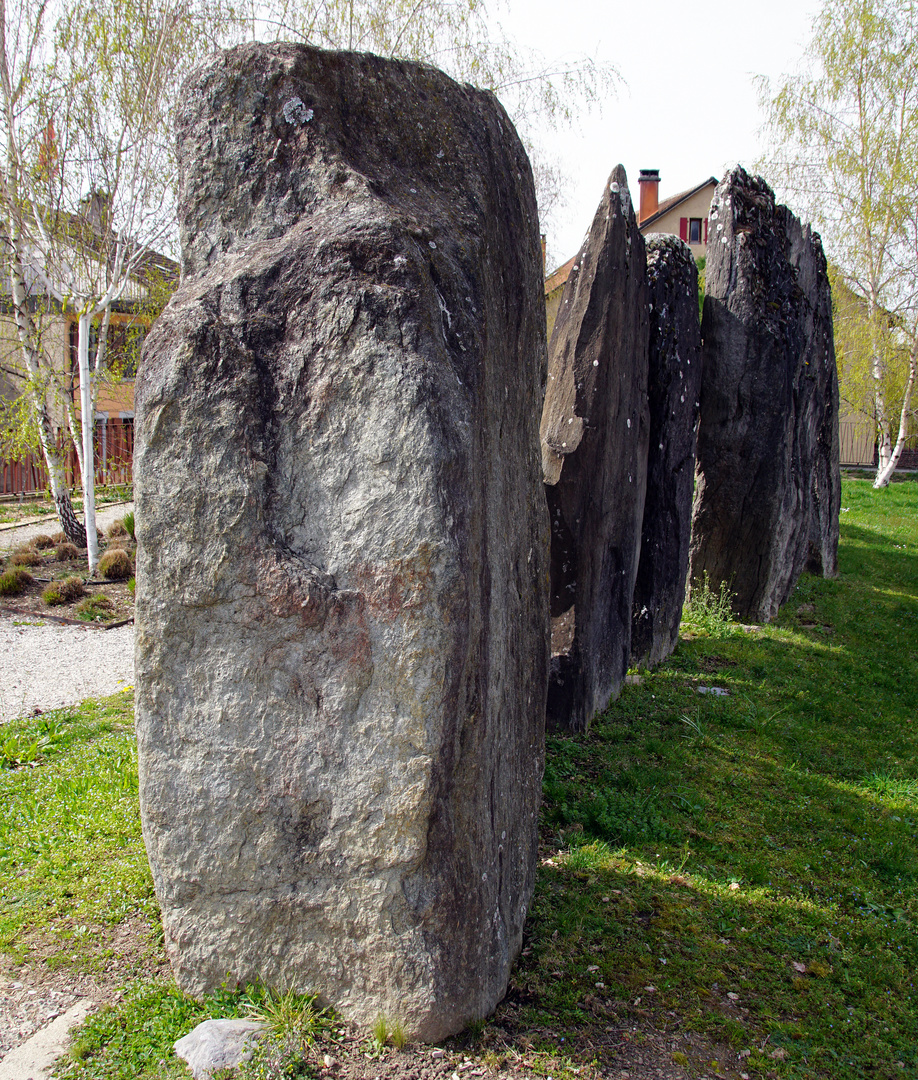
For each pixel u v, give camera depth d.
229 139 2.87
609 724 6.00
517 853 3.36
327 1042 2.66
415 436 2.50
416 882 2.65
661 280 7.20
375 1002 2.71
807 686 7.28
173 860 2.81
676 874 4.09
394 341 2.52
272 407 2.65
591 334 5.59
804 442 10.61
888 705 7.03
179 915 2.84
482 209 3.03
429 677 2.54
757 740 5.94
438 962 2.66
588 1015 3.00
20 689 6.84
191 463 2.65
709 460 9.14
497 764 3.05
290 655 2.65
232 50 2.89
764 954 3.53
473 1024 2.79
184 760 2.77
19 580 10.43
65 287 11.53
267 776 2.71
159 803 2.80
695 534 9.35
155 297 12.74
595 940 3.48
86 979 3.00
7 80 10.81
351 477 2.59
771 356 8.73
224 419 2.62
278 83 2.82
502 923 3.07
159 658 2.75
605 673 6.28
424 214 2.82
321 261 2.61
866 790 5.35
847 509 18.34
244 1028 2.63
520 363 3.47
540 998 3.07
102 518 15.55
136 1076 2.53
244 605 2.66
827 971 3.46
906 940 3.73
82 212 11.52
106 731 5.56
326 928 2.73
